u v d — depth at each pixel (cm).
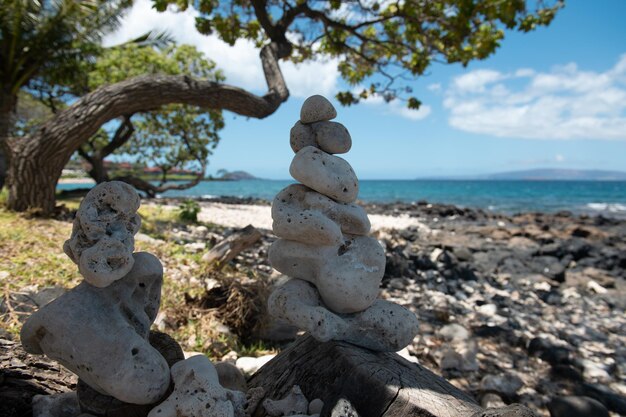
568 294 883
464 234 1326
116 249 231
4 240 593
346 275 285
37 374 295
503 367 554
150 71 1564
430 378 283
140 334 251
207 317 484
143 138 1927
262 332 500
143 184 1842
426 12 1023
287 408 259
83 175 1922
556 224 1778
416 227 1426
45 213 827
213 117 1803
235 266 680
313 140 308
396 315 295
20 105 1750
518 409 213
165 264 600
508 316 730
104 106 827
